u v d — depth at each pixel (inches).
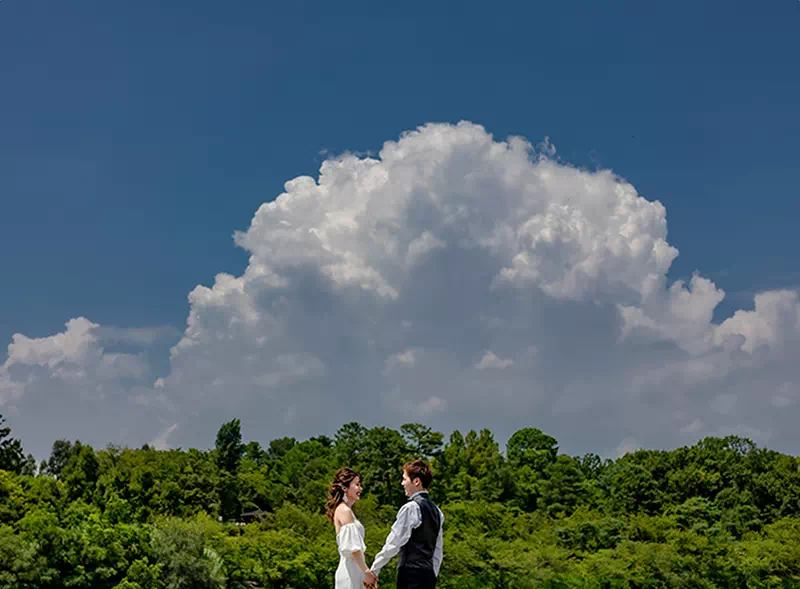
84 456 2923.2
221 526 2549.2
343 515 407.8
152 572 1946.4
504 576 2573.8
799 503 3452.3
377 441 3686.0
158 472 3009.4
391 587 2197.3
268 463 4594.0
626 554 2728.8
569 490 3730.3
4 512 2395.4
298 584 2361.0
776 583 2719.0
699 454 3678.6
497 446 3951.8
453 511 3223.4
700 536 2871.6
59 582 1824.6
